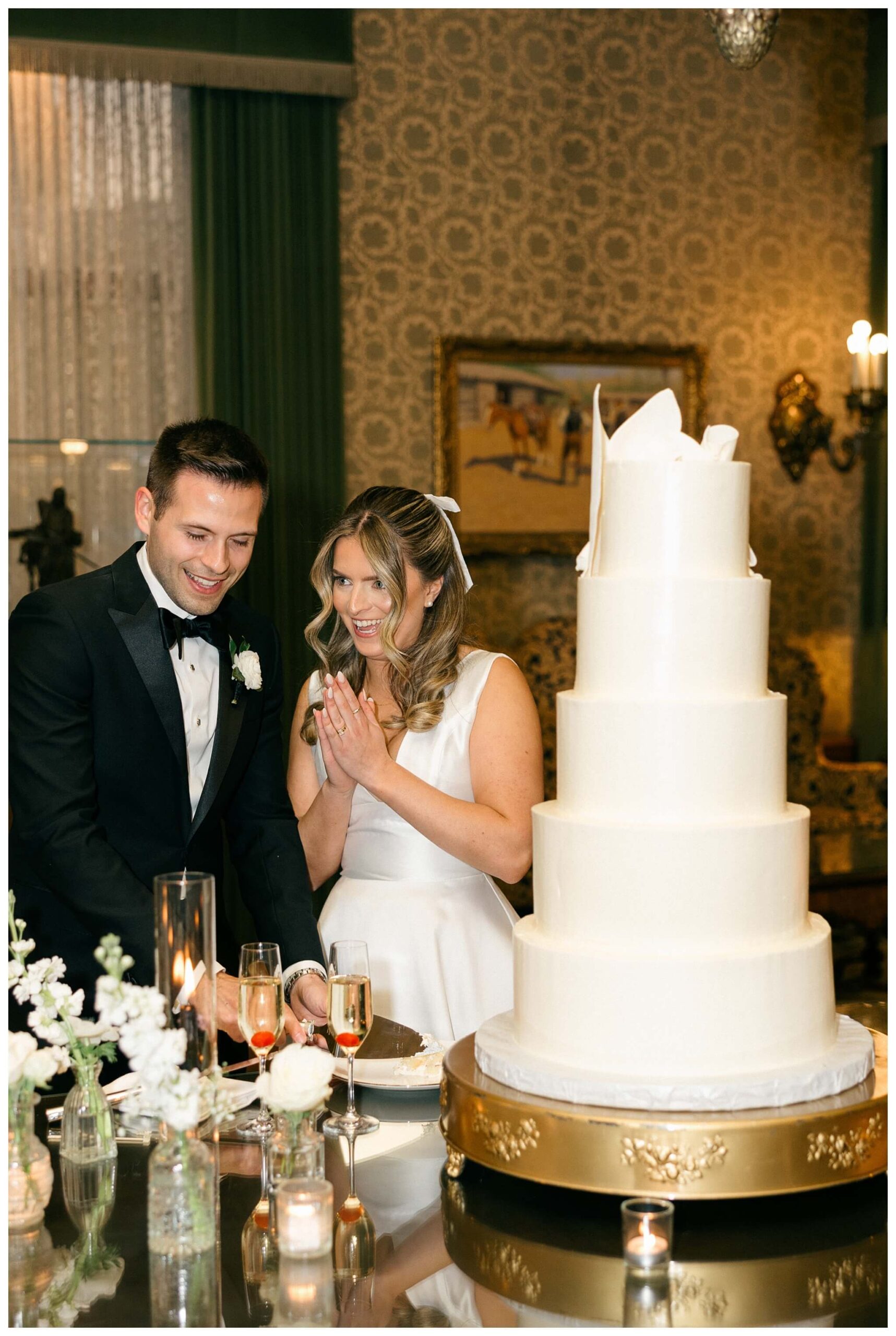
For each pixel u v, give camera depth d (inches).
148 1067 57.4
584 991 64.2
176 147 225.8
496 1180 68.0
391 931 99.5
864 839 256.7
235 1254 59.8
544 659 246.7
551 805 71.0
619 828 64.1
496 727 100.8
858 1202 65.5
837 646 287.9
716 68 268.1
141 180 223.5
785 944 65.5
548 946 65.9
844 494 286.8
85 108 219.6
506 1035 70.7
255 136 228.2
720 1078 62.6
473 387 247.9
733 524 67.7
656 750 64.9
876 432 284.0
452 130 247.8
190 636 97.0
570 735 67.9
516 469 251.8
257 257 228.2
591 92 258.2
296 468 231.5
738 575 68.4
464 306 249.9
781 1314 53.8
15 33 209.8
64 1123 69.9
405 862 101.3
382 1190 66.4
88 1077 69.6
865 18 279.6
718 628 66.1
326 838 104.3
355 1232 61.5
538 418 253.0
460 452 247.4
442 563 100.7
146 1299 55.4
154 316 225.3
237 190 227.5
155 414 225.8
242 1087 77.8
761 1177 59.5
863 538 286.7
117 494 193.3
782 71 274.2
